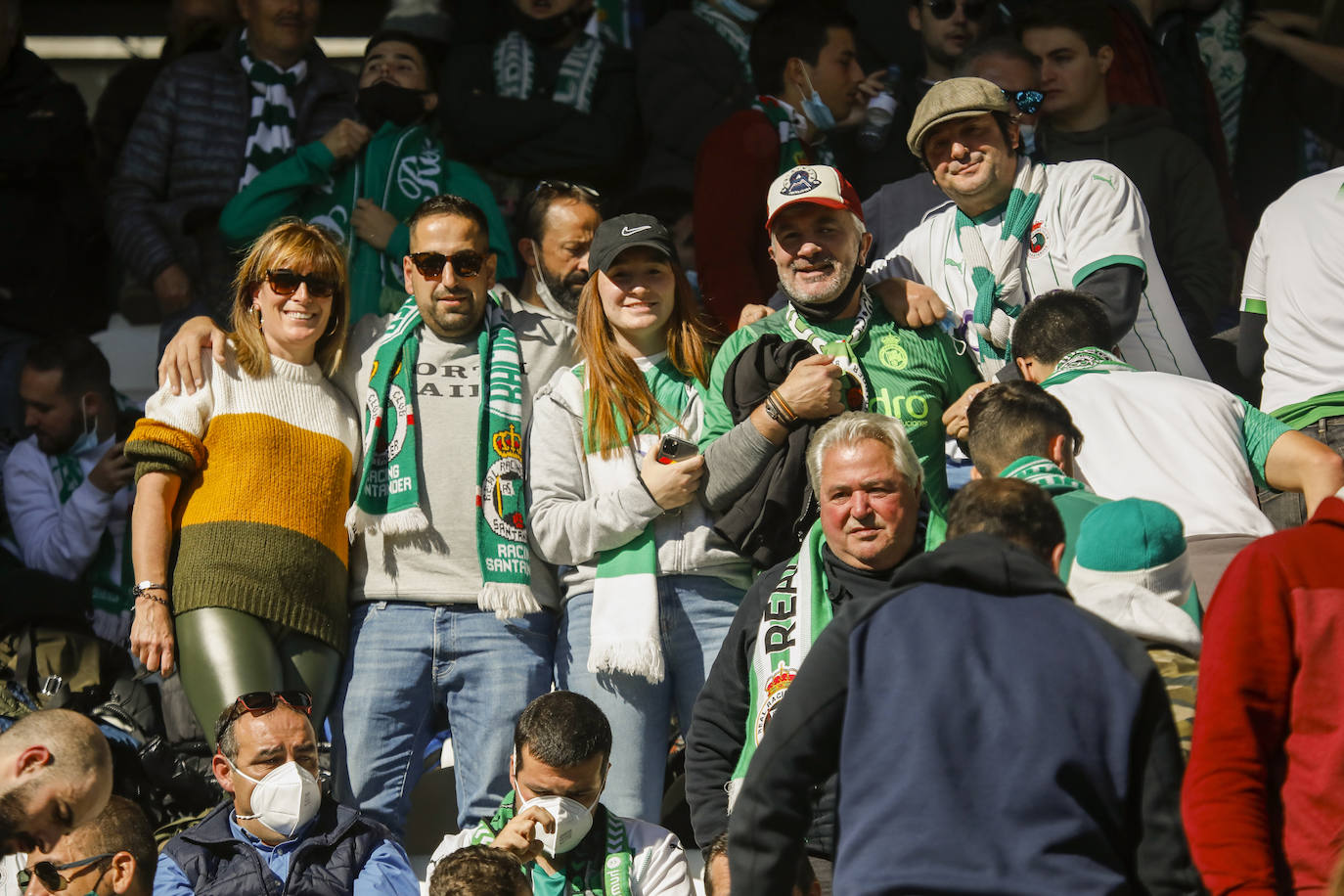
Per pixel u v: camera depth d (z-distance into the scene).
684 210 22.55
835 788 11.90
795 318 15.79
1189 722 10.25
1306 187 17.08
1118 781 8.77
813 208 15.45
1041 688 8.91
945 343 15.89
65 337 20.67
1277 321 17.05
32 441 20.48
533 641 15.80
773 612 13.14
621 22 26.36
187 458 15.47
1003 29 22.47
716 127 21.53
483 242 16.45
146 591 15.13
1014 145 17.19
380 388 16.02
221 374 15.83
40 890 14.63
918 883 8.57
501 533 15.64
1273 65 25.33
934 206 18.67
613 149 23.16
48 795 14.82
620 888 13.62
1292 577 10.12
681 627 15.23
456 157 23.09
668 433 15.40
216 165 22.86
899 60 24.41
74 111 24.16
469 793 15.37
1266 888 9.61
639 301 15.91
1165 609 10.62
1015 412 12.23
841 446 13.09
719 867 12.75
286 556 15.21
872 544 12.87
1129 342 17.06
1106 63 21.28
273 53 23.19
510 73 23.16
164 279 22.55
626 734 15.13
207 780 16.72
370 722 15.31
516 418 16.19
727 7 23.25
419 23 22.80
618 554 15.26
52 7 31.05
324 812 14.60
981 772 8.81
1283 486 13.88
